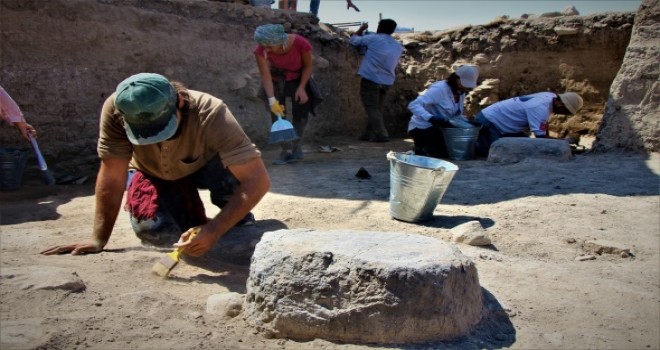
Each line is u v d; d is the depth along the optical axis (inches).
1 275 118.0
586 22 395.2
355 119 436.5
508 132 307.7
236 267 143.0
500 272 138.9
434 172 171.2
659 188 221.1
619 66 388.8
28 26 256.2
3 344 93.7
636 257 156.0
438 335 102.3
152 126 116.6
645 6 299.3
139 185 146.8
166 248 147.7
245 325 108.0
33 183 244.2
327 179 251.0
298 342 102.7
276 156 321.1
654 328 114.3
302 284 103.0
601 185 226.5
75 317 105.3
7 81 251.3
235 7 343.6
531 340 107.0
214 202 164.4
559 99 301.9
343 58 415.2
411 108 307.6
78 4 271.4
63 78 269.0
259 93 275.0
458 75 304.8
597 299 126.0
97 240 143.4
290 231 120.0
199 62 322.0
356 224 180.2
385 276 99.2
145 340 99.7
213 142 127.9
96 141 283.4
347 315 100.6
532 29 414.6
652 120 285.9
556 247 161.0
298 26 380.5
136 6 298.4
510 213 191.3
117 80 289.1
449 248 112.0
